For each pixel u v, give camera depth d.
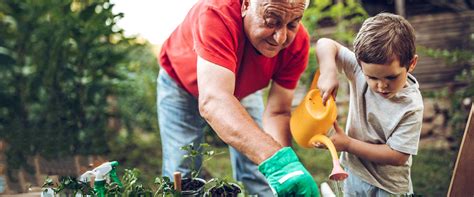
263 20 1.84
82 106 4.46
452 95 5.25
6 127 4.25
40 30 4.28
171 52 2.50
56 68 4.36
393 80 1.83
